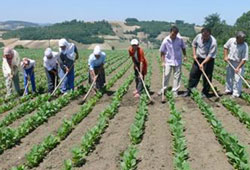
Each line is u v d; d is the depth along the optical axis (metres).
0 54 49.41
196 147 8.57
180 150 8.09
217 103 12.47
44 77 21.05
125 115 11.56
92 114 11.81
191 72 13.34
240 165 7.12
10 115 11.38
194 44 12.96
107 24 149.88
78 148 8.07
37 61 34.72
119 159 8.08
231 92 13.80
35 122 10.61
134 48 13.08
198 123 10.42
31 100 13.95
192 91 13.19
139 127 9.69
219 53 41.19
